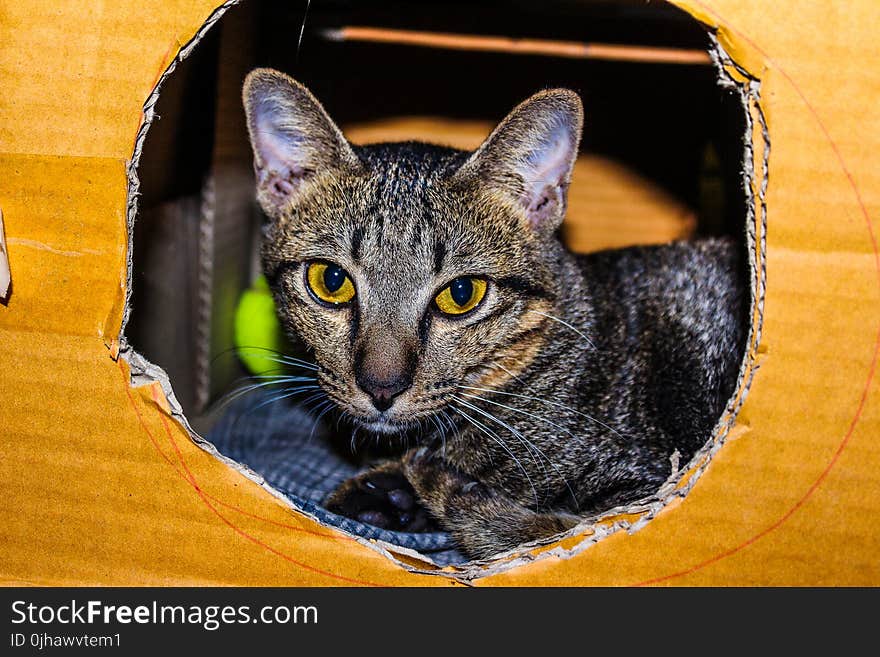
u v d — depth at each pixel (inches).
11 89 8.7
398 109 17.3
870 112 8.3
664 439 11.5
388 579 8.9
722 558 8.8
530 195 11.4
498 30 16.1
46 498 9.1
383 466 12.2
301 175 11.6
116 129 8.6
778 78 8.3
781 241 8.4
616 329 12.1
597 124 17.3
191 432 8.9
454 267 10.7
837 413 8.5
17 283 8.9
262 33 15.9
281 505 8.9
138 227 12.7
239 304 16.4
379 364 10.3
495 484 11.4
